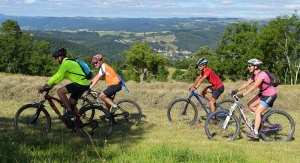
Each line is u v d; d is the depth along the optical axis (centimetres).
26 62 6388
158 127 873
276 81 723
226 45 5088
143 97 1388
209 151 593
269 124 753
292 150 684
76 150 576
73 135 733
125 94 1401
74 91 683
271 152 650
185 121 938
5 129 731
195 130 853
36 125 741
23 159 496
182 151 556
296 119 1080
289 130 771
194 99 1270
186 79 6850
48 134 718
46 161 491
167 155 543
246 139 775
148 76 7062
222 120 776
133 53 6756
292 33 4600
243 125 936
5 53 6203
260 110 739
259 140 773
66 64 671
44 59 6544
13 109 1065
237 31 5222
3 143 571
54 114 992
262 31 4759
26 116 813
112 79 822
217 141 730
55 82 673
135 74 7100
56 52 676
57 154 534
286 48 4553
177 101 933
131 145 655
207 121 756
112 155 549
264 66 4803
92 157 538
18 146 571
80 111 714
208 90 905
